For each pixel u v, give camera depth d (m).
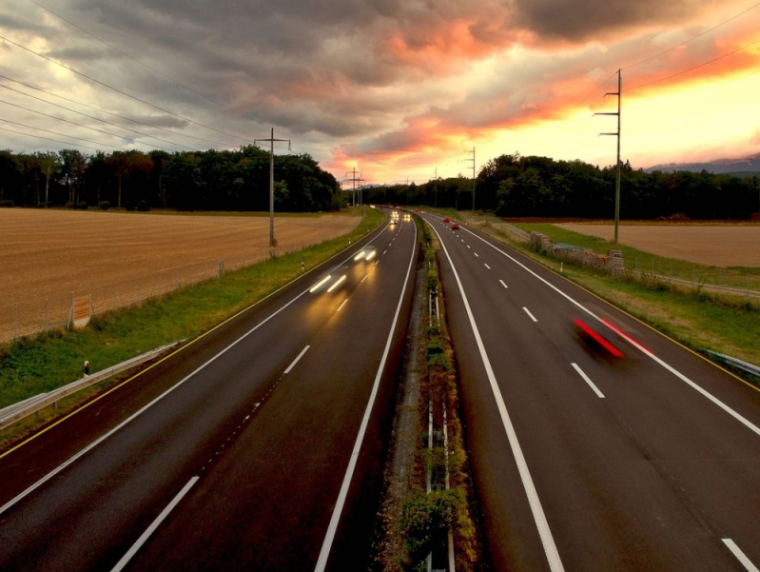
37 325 24.42
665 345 20.62
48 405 15.28
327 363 19.34
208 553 8.95
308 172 155.25
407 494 10.80
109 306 28.16
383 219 120.00
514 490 10.66
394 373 18.20
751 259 50.34
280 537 9.40
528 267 41.94
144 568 8.57
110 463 12.15
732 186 125.88
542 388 16.22
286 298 31.75
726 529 9.32
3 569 8.55
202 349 21.48
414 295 32.25
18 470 11.90
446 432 12.66
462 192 174.75
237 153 172.38
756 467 11.37
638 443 12.56
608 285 33.59
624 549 8.84
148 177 156.75
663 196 128.75
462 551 8.77
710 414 14.14
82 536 9.41
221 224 97.38
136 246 59.91
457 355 19.61
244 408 15.30
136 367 19.39
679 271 42.66
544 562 8.58
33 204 155.00
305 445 12.95
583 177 120.94
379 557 8.91
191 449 12.79
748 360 18.53
